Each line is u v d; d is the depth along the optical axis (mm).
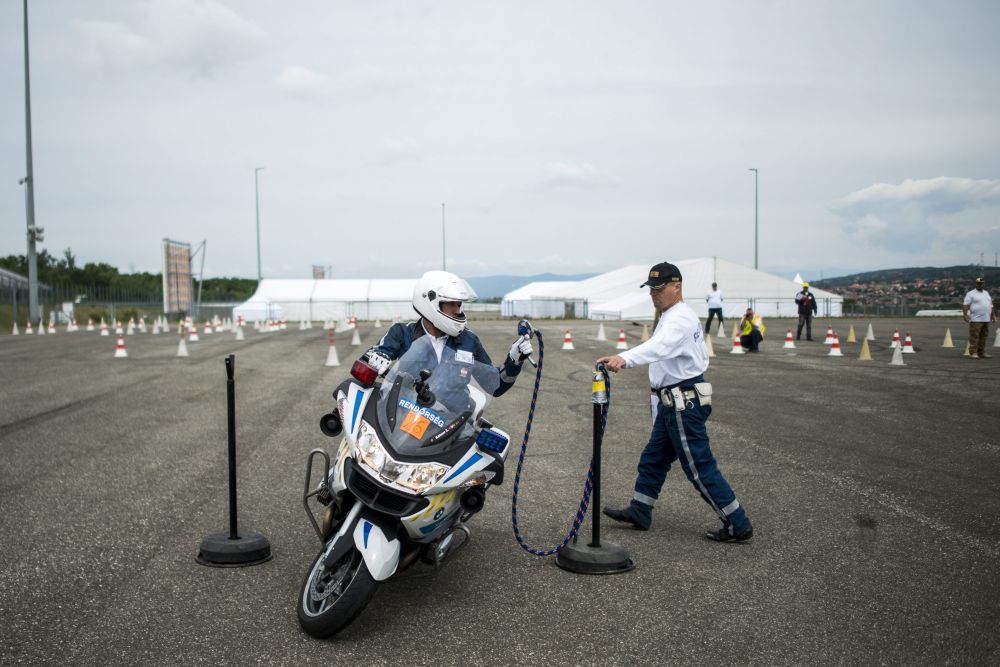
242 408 11148
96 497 6457
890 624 4133
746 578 4789
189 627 4031
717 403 11758
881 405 11594
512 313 64312
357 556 3973
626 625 4113
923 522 5910
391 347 4566
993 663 3725
